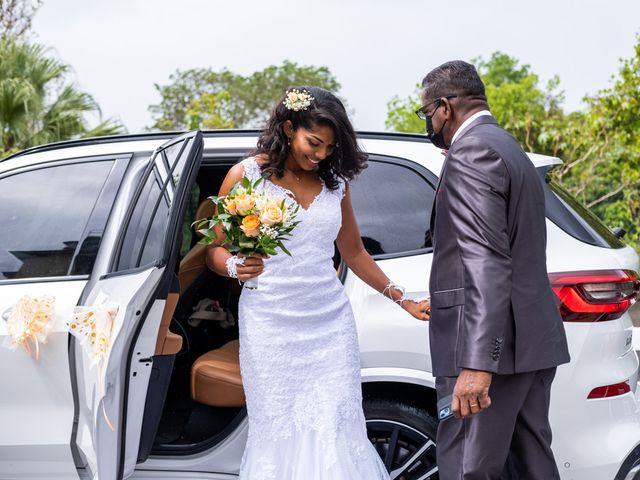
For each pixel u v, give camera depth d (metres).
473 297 2.43
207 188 4.04
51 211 3.21
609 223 15.70
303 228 2.89
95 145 3.36
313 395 2.85
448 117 2.73
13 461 3.02
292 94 2.79
